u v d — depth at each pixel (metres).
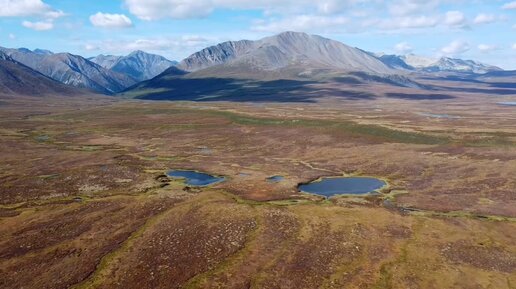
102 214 72.94
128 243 60.53
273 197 84.25
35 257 56.62
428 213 75.12
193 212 73.12
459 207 78.25
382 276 51.56
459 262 55.38
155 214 72.56
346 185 95.81
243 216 71.06
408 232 65.38
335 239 62.06
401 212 75.00
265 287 48.78
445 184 94.62
